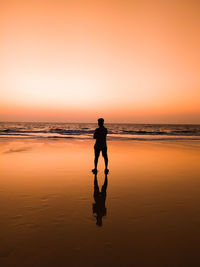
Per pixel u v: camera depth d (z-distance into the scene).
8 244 2.25
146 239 2.39
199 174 5.77
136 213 3.14
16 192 4.09
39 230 2.56
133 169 6.35
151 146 12.88
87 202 3.59
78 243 2.29
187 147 12.42
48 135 23.22
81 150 10.50
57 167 6.47
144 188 4.46
